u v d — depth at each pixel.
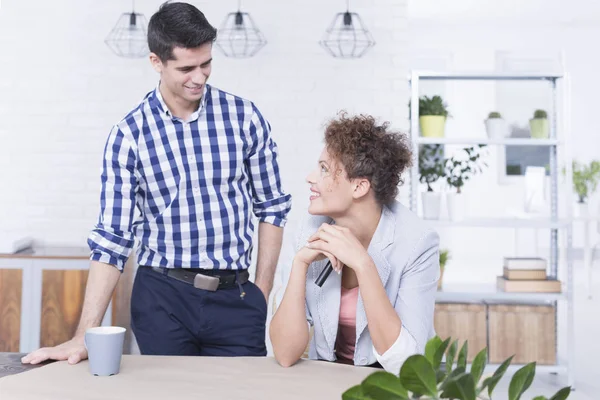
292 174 4.12
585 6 7.63
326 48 4.10
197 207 2.08
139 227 2.14
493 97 7.98
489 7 7.61
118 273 1.97
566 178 4.02
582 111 8.87
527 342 3.97
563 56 4.01
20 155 4.06
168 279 2.08
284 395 1.23
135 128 2.04
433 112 3.99
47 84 4.05
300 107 4.12
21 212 4.08
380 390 0.79
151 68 4.07
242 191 2.18
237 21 3.99
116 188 2.02
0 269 3.60
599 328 5.57
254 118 2.17
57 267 3.61
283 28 4.11
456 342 0.90
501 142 3.95
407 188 4.19
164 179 2.07
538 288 3.93
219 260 2.09
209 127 2.10
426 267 1.65
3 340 3.61
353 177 1.60
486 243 8.85
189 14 1.90
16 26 4.04
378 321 1.50
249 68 4.11
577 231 9.00
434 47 8.42
